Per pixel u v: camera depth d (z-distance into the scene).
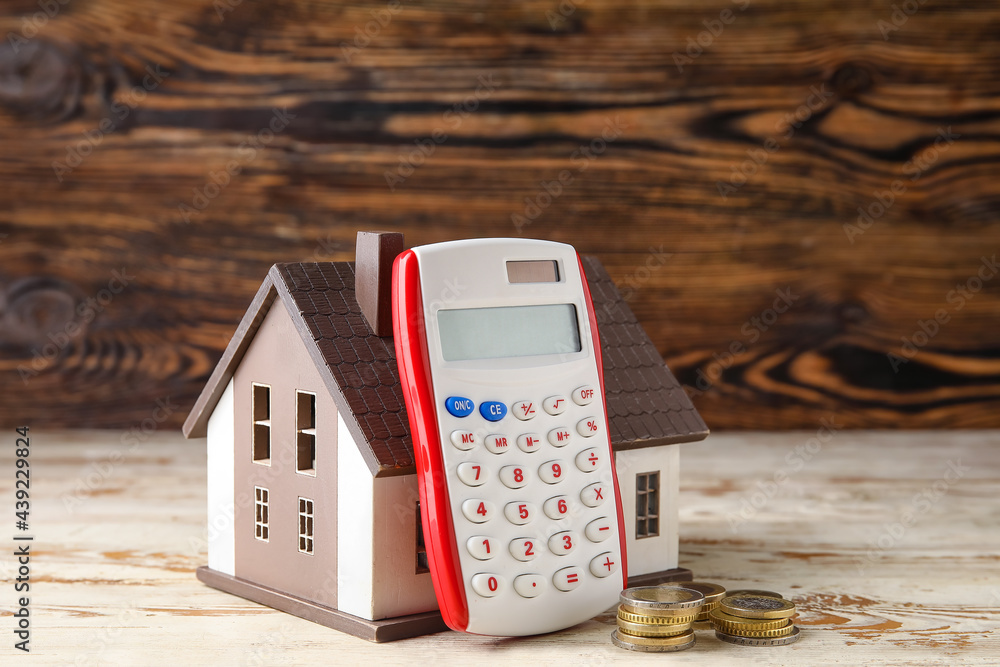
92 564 1.28
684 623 0.96
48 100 2.16
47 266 2.20
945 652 0.98
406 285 0.96
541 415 1.00
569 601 0.98
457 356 0.98
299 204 2.19
